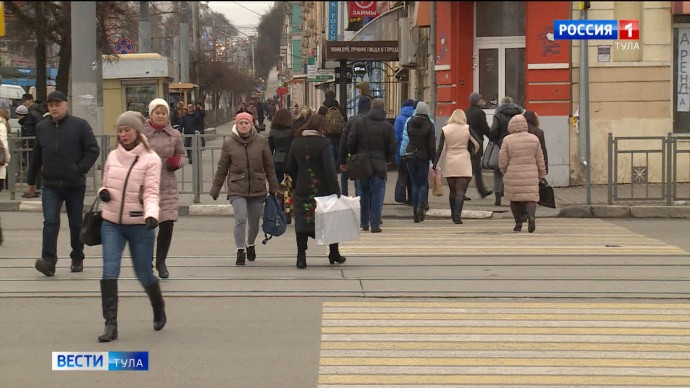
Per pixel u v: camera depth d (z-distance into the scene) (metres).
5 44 19.94
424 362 24.45
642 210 56.81
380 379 22.89
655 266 39.09
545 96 59.25
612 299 32.47
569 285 34.94
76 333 27.91
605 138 63.72
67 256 42.06
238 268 38.88
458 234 49.28
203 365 24.25
